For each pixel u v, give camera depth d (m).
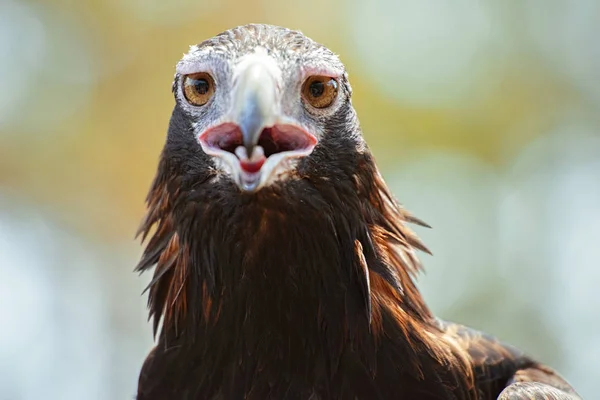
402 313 6.02
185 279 6.08
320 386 5.85
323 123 5.83
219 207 5.70
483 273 19.59
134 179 16.05
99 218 16.50
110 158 16.22
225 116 5.58
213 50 5.83
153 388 6.15
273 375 5.88
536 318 19.73
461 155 18.25
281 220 5.65
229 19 16.14
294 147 5.72
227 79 5.69
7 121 16.59
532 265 19.81
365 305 5.86
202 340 6.02
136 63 16.39
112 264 17.12
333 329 5.85
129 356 17.75
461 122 18.02
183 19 16.34
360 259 5.90
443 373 5.93
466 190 18.83
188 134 5.89
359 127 6.26
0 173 16.50
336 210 5.82
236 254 5.79
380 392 5.84
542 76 18.95
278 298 5.84
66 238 17.03
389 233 6.34
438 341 6.08
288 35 5.96
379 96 16.78
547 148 19.14
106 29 16.50
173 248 6.32
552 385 6.66
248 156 5.32
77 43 16.67
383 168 17.14
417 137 17.44
